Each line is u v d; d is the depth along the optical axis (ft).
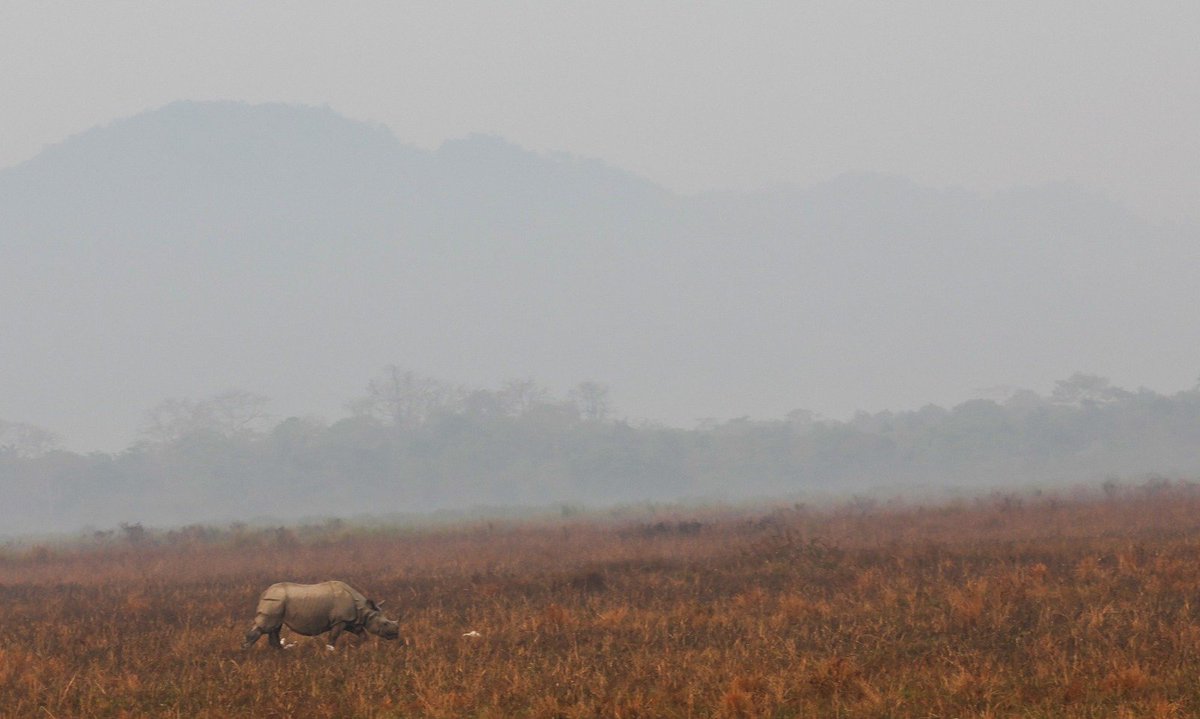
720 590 266.36
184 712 157.99
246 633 214.69
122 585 342.03
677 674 167.63
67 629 230.68
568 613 224.74
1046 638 182.60
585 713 150.10
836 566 297.74
